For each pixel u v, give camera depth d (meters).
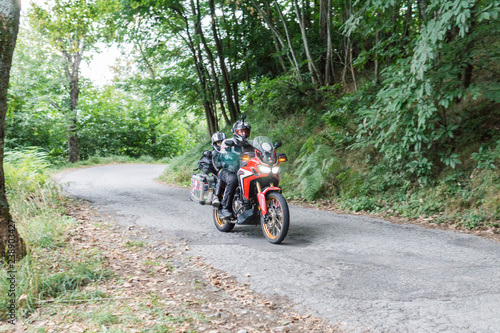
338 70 15.50
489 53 8.30
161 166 27.12
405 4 10.05
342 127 11.45
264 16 14.16
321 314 3.56
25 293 3.77
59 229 6.33
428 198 8.08
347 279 4.35
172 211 8.73
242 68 18.83
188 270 4.86
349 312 3.55
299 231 6.68
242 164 6.34
